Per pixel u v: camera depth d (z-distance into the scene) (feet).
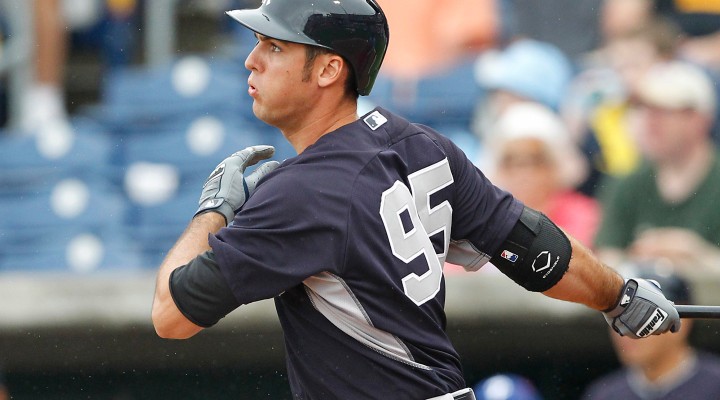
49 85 107.04
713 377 68.95
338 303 36.06
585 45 92.99
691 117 78.18
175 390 75.97
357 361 36.52
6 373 76.84
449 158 38.19
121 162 95.14
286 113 37.14
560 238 39.42
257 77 37.09
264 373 75.20
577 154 84.74
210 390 75.66
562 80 88.74
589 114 86.74
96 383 76.33
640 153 81.92
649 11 92.89
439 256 37.63
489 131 87.45
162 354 76.13
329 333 36.58
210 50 108.17
